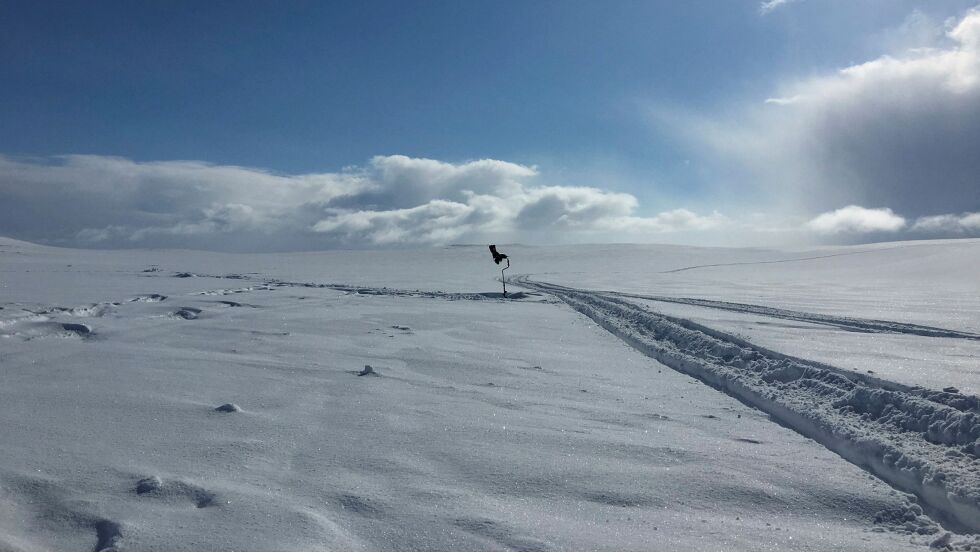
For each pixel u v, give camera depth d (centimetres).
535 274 3341
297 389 670
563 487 419
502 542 336
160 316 1200
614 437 530
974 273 2766
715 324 1120
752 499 409
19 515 345
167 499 370
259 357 845
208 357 827
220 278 2383
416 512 369
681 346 962
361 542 332
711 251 5350
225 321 1164
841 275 3019
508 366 852
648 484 428
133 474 404
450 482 419
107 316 1167
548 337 1145
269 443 482
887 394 560
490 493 404
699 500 405
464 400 652
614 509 389
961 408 506
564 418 592
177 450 456
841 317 1285
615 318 1352
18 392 608
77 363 757
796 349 838
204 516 348
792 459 484
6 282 1844
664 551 333
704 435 546
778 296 1905
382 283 2509
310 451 470
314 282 2425
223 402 601
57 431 488
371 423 548
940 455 447
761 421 600
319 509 367
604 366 873
